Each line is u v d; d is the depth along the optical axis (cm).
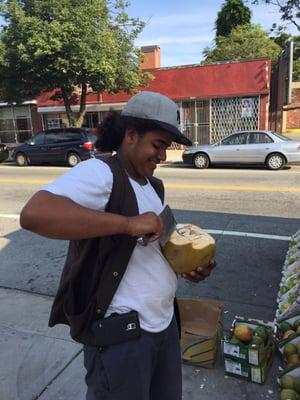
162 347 162
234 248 538
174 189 977
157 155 149
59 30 1491
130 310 149
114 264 144
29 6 1567
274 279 442
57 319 162
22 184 1131
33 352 314
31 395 268
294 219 676
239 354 273
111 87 1753
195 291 418
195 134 2003
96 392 153
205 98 1942
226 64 1884
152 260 152
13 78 1684
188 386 273
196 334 288
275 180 1086
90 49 1533
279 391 267
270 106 2350
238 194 898
